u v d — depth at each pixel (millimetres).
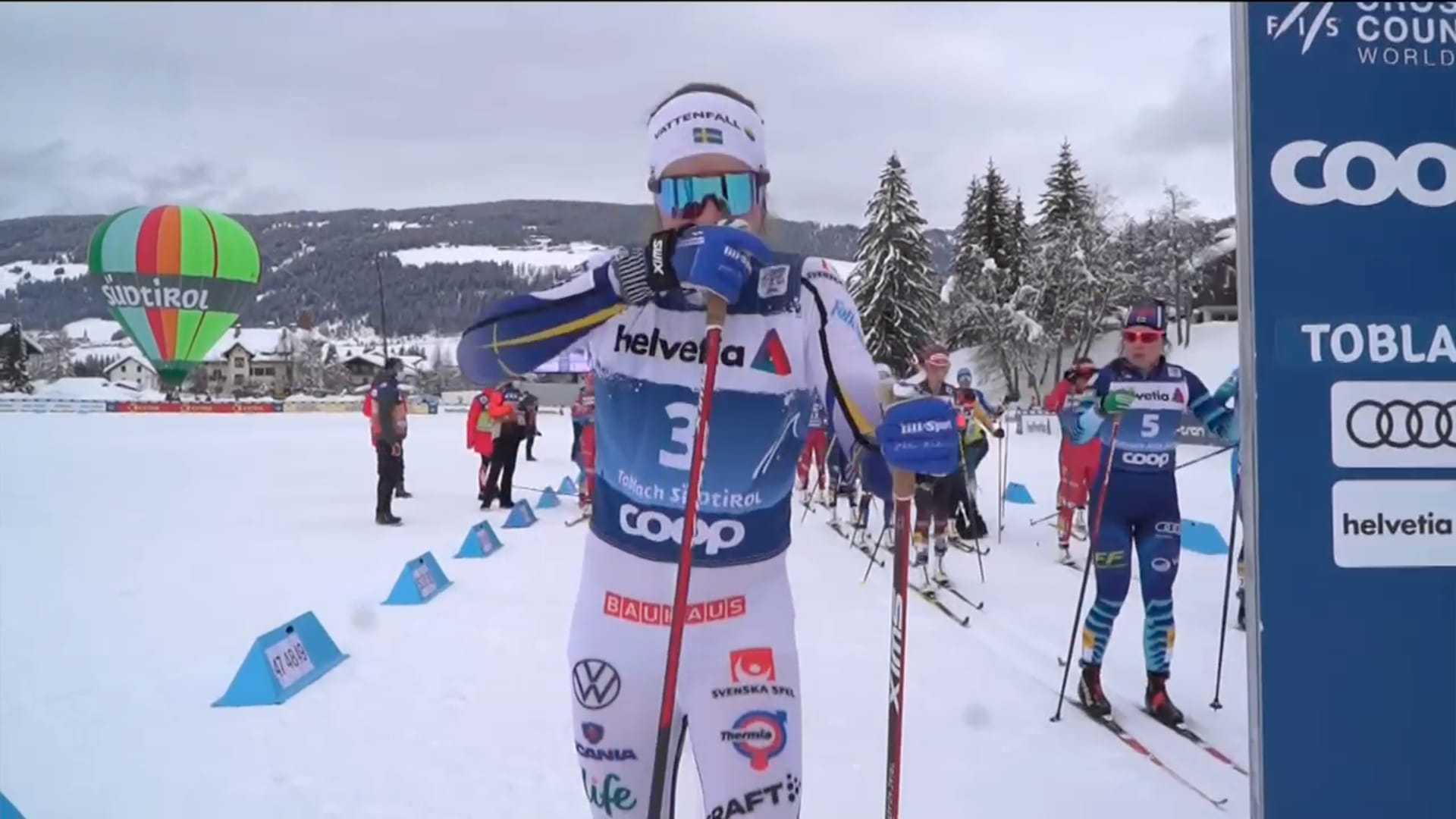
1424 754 2223
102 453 21562
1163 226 48375
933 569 8523
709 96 2121
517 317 2090
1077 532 10609
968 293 47344
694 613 1970
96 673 5113
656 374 2023
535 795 3604
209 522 11086
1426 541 2232
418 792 3623
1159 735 4359
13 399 47219
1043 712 4645
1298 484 2236
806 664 5383
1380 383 2236
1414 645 2227
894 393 2039
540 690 4852
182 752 4016
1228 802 3625
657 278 1880
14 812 3064
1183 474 17594
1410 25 2248
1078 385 8805
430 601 6973
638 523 2020
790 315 2021
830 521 11383
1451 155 2246
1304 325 2238
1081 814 3510
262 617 6449
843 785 3736
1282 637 2230
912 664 5441
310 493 14320
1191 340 46375
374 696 4746
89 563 8391
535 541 9961
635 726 1986
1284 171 2232
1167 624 4605
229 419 43438
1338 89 2234
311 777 3764
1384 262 2238
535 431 21094
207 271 27859
